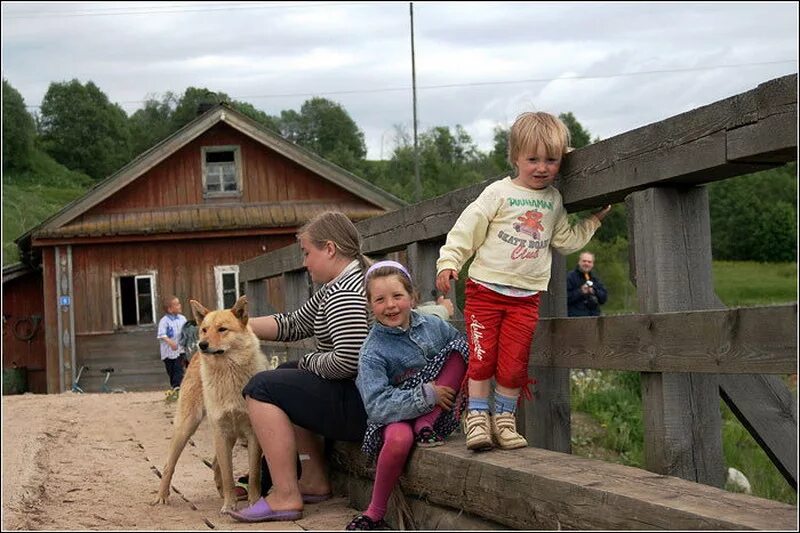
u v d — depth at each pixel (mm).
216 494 5586
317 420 4617
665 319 3473
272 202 24328
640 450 11352
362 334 4562
